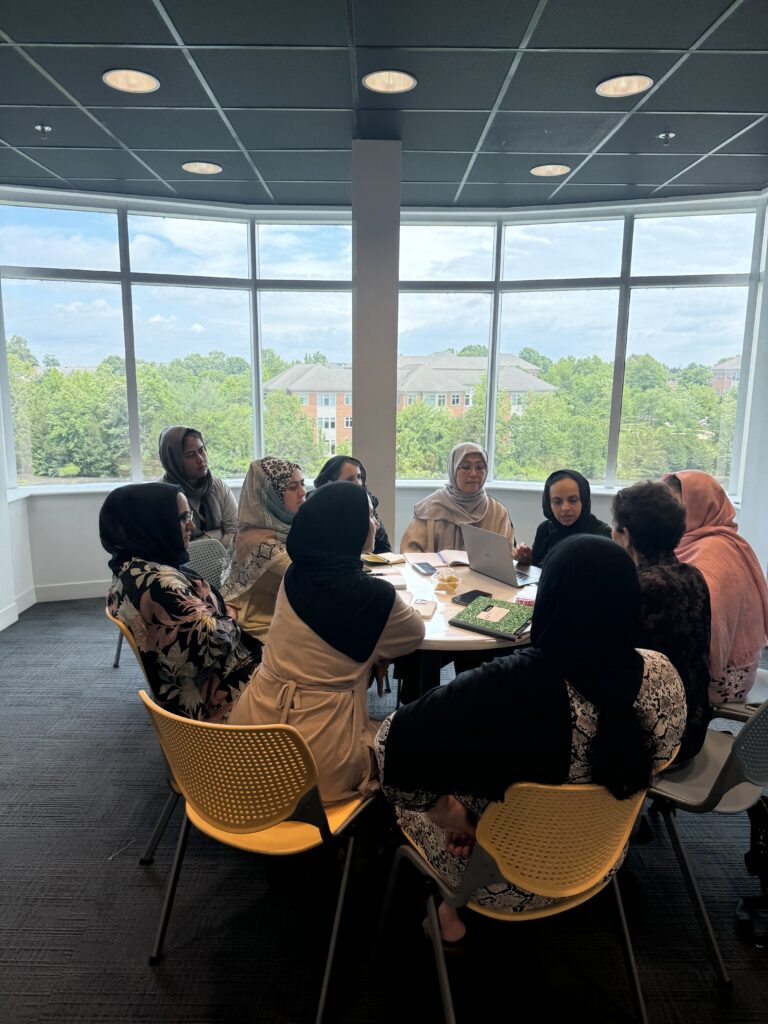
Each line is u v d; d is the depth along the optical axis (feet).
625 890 6.01
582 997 4.90
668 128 10.13
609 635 3.32
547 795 3.36
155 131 10.34
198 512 11.10
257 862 6.35
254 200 14.11
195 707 5.69
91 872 6.18
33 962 5.17
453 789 3.49
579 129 10.17
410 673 8.08
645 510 5.32
